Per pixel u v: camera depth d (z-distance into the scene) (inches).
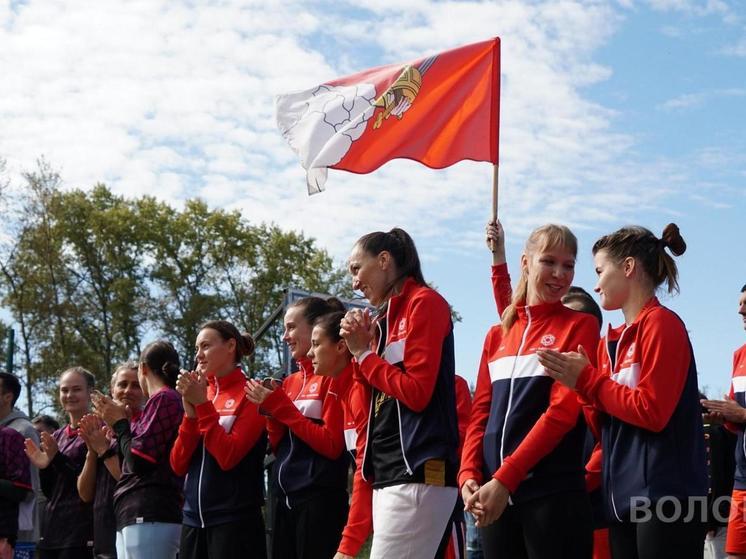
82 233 1667.1
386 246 200.7
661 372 166.1
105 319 1644.9
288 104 260.7
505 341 189.9
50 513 299.6
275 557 237.5
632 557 169.2
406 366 187.0
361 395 201.8
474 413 190.2
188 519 243.6
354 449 223.8
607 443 173.3
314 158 252.4
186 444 243.1
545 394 180.1
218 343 254.1
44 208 1498.5
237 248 1761.8
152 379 275.1
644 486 164.9
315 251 1825.8
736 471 269.3
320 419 240.5
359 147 249.0
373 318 200.7
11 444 302.2
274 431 242.5
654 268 178.7
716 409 253.0
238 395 248.2
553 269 185.9
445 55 257.1
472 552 378.9
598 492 215.3
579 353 172.2
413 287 197.6
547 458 175.6
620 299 180.1
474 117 252.7
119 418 266.1
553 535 172.7
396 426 188.2
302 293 455.2
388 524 185.0
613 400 166.2
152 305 1657.2
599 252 183.2
